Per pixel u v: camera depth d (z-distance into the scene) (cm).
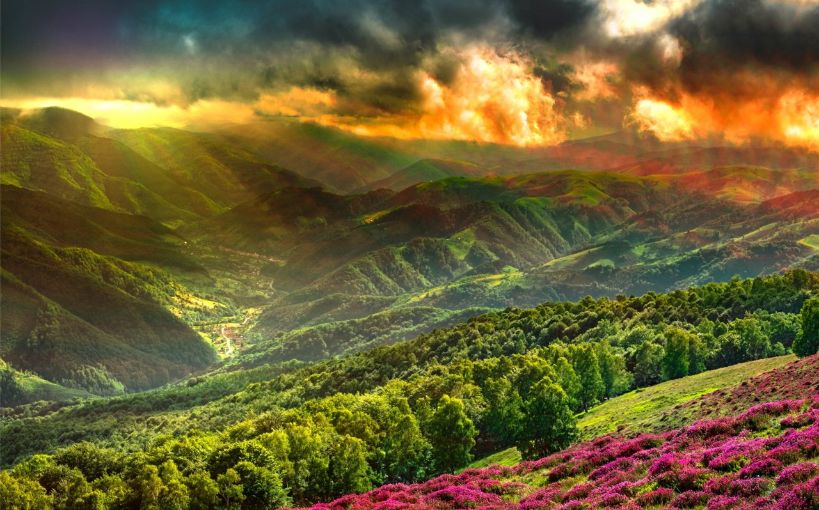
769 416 5356
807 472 3469
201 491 7862
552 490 5334
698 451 4809
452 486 6247
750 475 3803
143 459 10975
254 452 8731
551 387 9006
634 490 4347
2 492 8644
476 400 13025
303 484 8825
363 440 9725
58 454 12638
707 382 11438
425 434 10650
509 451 11162
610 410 11556
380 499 6512
